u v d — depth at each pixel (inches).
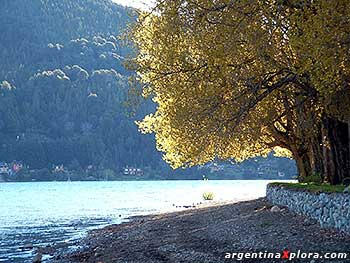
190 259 764.6
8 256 1055.6
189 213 1596.9
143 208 2351.1
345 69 739.4
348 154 1111.0
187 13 898.1
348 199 741.9
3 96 7416.3
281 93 1075.9
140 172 7214.6
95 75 7819.9
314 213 890.7
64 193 4276.6
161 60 1017.5
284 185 1216.2
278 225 924.0
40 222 1830.7
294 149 1446.9
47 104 7534.5
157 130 1544.0
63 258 952.3
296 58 856.9
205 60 933.2
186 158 1331.2
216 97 957.2
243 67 912.9
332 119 1104.8
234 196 2726.4
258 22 819.4
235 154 1498.5
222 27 838.5
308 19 725.3
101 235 1277.1
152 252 873.5
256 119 1135.0
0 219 1959.9
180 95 1002.7
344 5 689.0
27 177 6939.0
